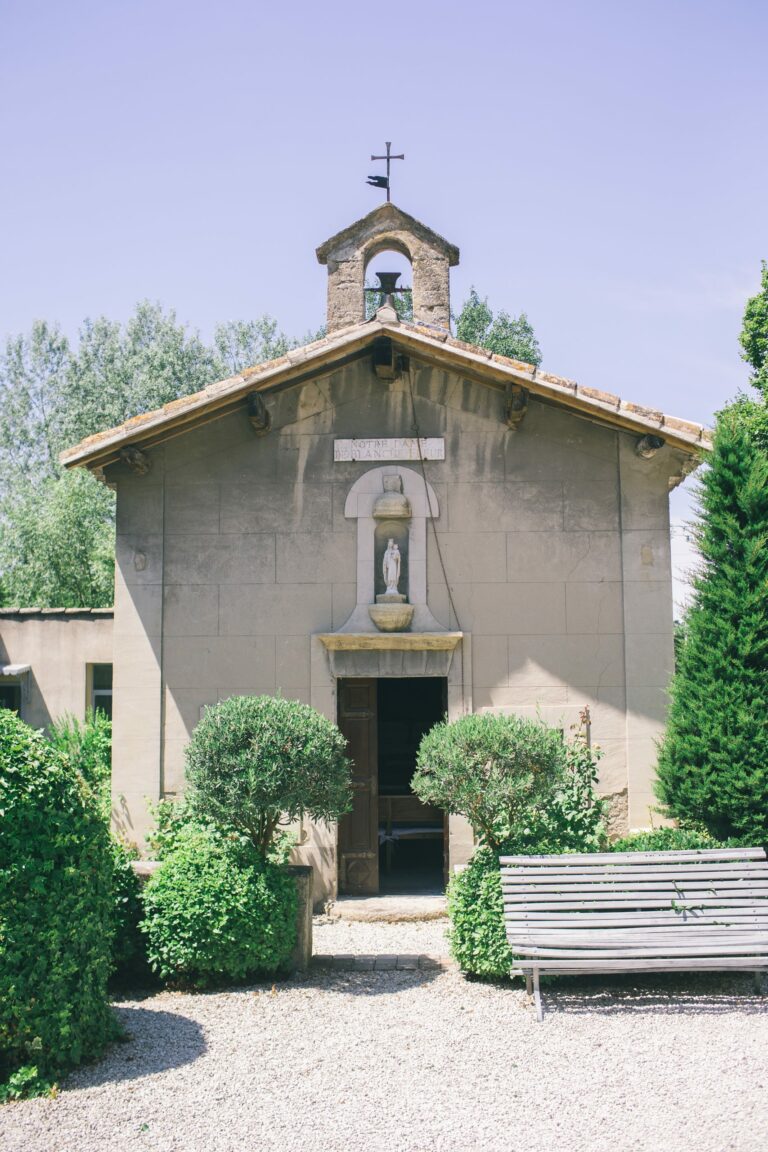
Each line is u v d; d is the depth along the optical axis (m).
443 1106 5.82
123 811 11.20
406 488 11.57
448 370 11.70
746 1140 5.29
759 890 8.02
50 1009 6.27
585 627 11.34
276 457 11.68
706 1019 7.29
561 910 8.01
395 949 9.61
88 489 28.61
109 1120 5.66
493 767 8.47
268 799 8.22
